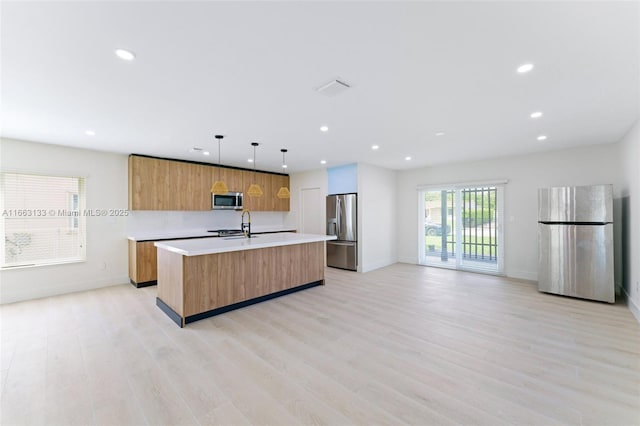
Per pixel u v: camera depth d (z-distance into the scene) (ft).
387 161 19.26
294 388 6.68
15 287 13.21
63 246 14.73
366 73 7.18
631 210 11.94
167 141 13.58
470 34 5.58
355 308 12.19
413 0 4.63
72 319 11.00
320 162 19.51
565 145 14.80
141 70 6.93
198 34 5.53
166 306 11.59
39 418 5.71
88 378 7.08
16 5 4.60
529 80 7.54
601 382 6.81
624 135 12.81
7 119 10.30
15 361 7.88
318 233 22.57
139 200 16.16
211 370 7.44
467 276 17.98
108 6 4.68
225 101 8.86
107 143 13.91
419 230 22.04
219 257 11.61
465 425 5.48
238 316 11.36
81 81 7.44
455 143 14.32
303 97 8.61
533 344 8.77
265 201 22.93
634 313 11.14
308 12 4.91
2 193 13.15
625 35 5.56
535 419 5.62
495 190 18.71
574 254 13.37
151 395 6.43
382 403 6.14
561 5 4.75
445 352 8.31
